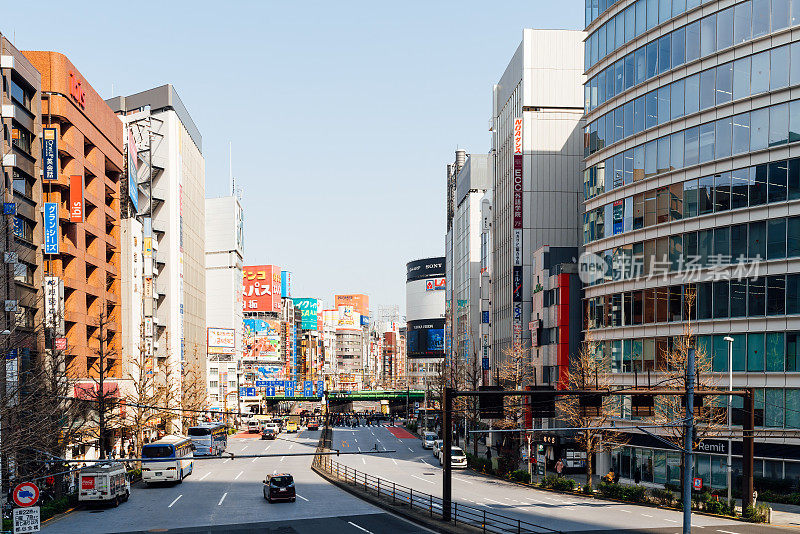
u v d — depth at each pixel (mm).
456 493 48781
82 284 64750
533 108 82000
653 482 51469
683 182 50594
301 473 65188
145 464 53969
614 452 56438
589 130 62125
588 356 55406
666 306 51375
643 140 54406
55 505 40250
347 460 77375
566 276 66562
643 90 54562
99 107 71188
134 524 36688
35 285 55750
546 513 39438
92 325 67875
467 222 132000
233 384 160375
